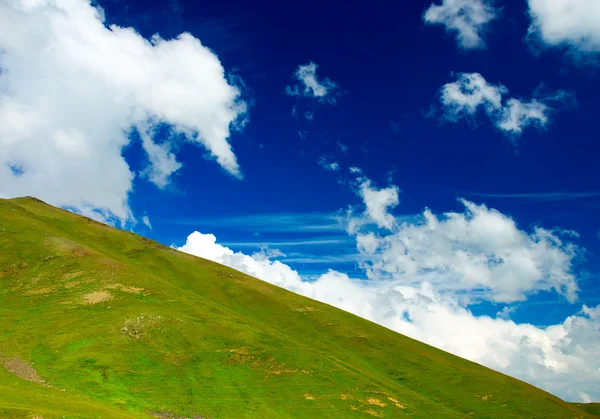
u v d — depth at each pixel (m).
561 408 98.50
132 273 105.88
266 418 61.88
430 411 80.06
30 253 105.62
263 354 81.56
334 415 67.62
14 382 53.78
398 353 113.25
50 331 72.44
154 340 75.31
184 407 59.31
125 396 58.09
